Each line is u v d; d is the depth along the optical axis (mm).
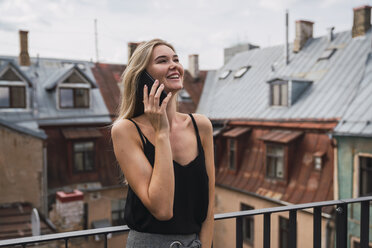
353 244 10828
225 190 15641
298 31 17172
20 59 17875
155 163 1197
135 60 1320
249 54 21359
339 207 2104
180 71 1343
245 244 14430
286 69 16750
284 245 12875
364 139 10492
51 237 1472
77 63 20000
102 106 17656
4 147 13711
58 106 16391
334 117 11867
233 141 15836
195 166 1353
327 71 14391
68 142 15281
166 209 1171
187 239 1345
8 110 15312
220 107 18578
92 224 15086
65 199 12750
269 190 13508
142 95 1307
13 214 12906
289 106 14141
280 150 13438
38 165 14219
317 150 12242
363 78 12398
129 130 1279
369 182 10523
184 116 1464
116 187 15664
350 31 15398
